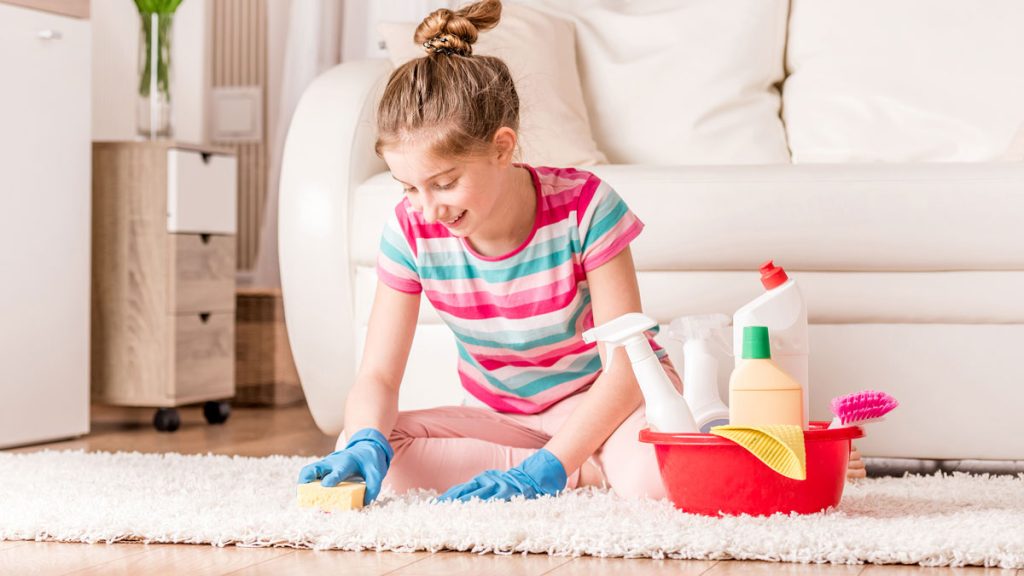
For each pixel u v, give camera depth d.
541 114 2.19
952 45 2.27
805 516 1.15
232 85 3.65
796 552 1.04
